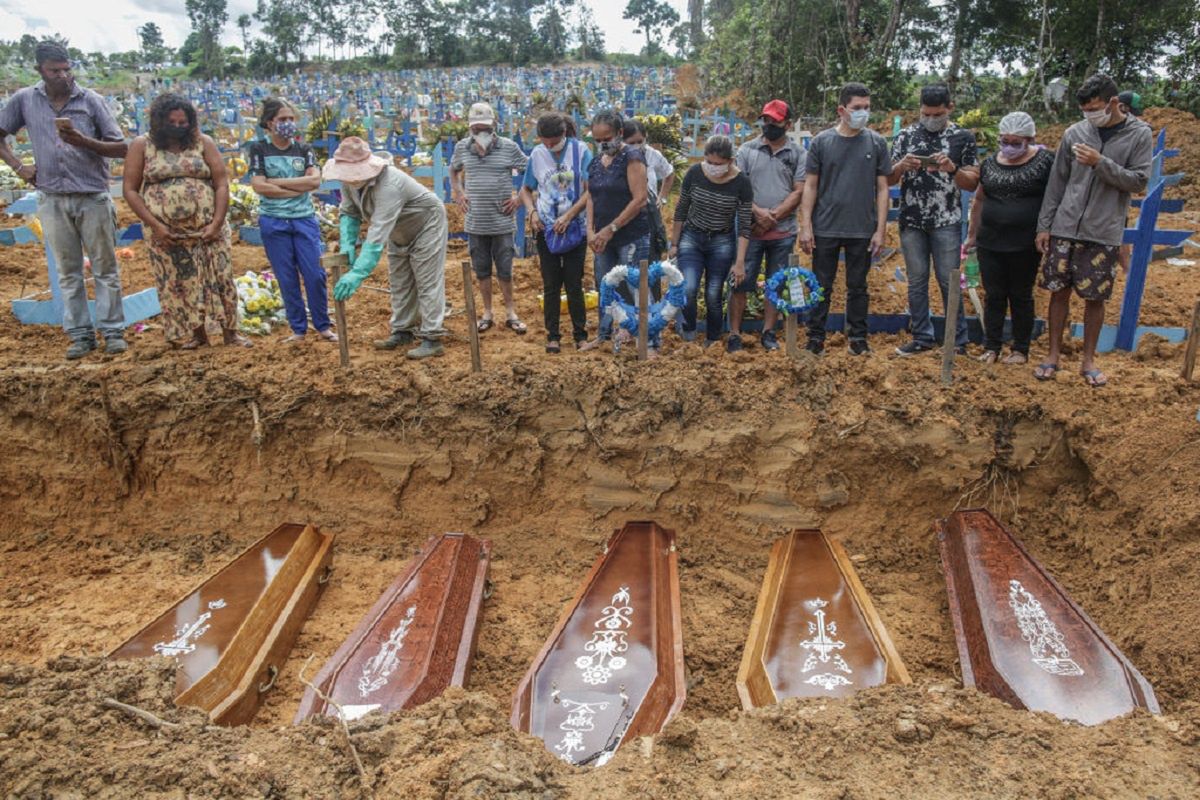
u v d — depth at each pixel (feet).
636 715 14.73
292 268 25.14
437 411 22.35
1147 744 12.08
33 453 22.93
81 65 183.83
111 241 23.89
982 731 12.33
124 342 24.56
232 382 22.71
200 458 22.91
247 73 219.20
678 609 18.38
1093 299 20.90
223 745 12.20
